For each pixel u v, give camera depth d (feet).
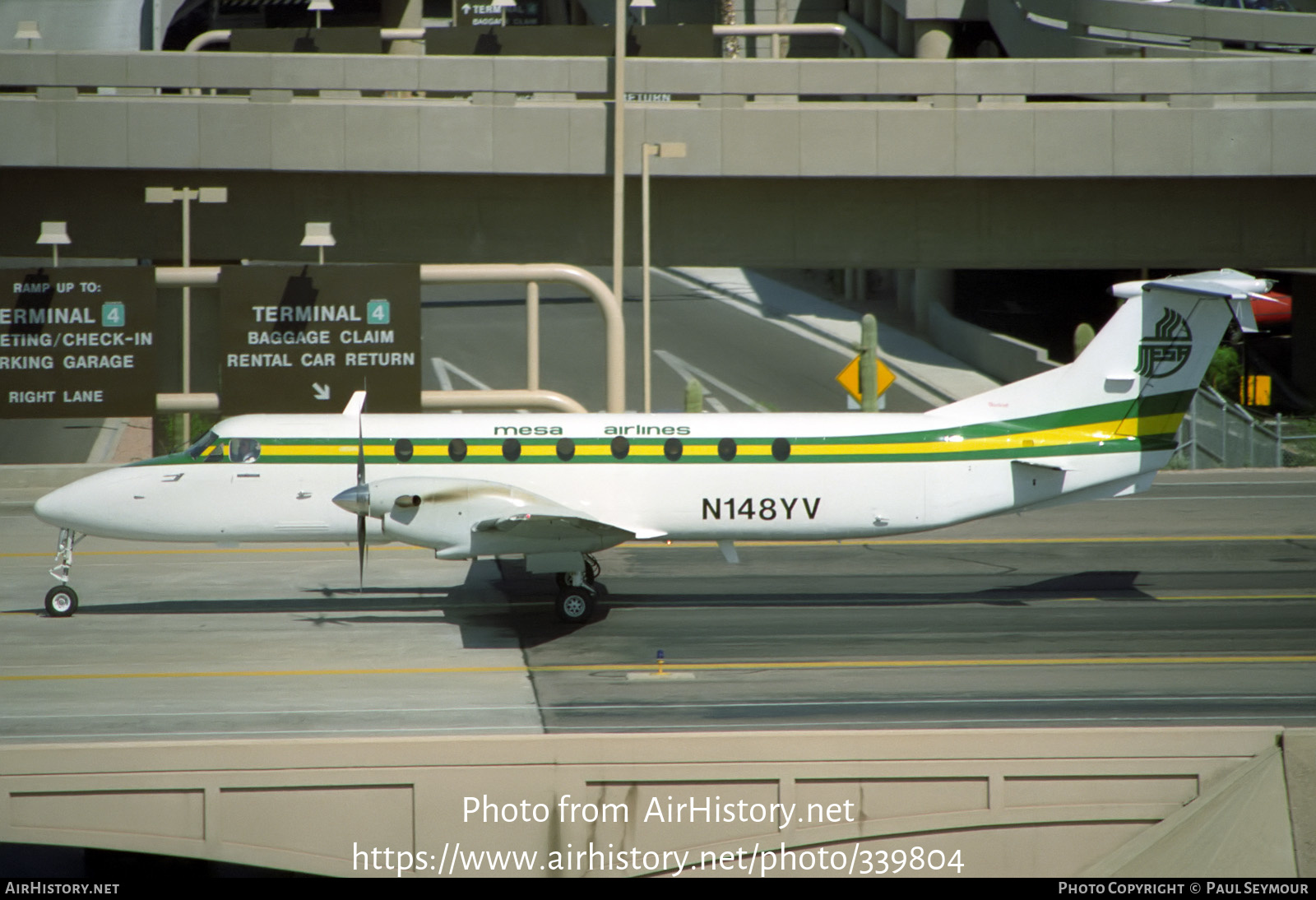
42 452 527.40
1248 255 511.40
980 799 199.62
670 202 508.53
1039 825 199.93
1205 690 233.55
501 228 505.66
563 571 277.85
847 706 224.12
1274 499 433.07
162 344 546.67
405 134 485.56
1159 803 200.23
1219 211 508.12
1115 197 507.71
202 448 287.28
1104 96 503.20
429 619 285.84
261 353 410.52
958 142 493.77
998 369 614.75
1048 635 272.92
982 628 279.08
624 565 344.49
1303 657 255.70
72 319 406.00
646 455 287.69
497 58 495.82
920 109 492.95
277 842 192.54
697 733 208.13
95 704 222.69
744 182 506.89
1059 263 515.09
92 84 477.36
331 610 294.25
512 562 346.13
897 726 213.25
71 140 475.72
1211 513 410.93
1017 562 345.92
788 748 197.47
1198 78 494.18
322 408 413.80
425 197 501.15
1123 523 396.57
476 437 287.28
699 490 287.89
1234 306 284.82
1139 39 570.05
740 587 318.45
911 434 291.58
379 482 265.75
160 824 190.60
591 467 287.07
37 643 263.90
